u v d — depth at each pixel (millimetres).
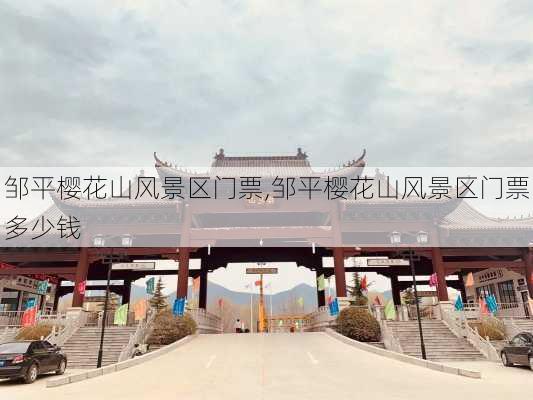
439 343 26109
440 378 14570
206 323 35812
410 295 46688
